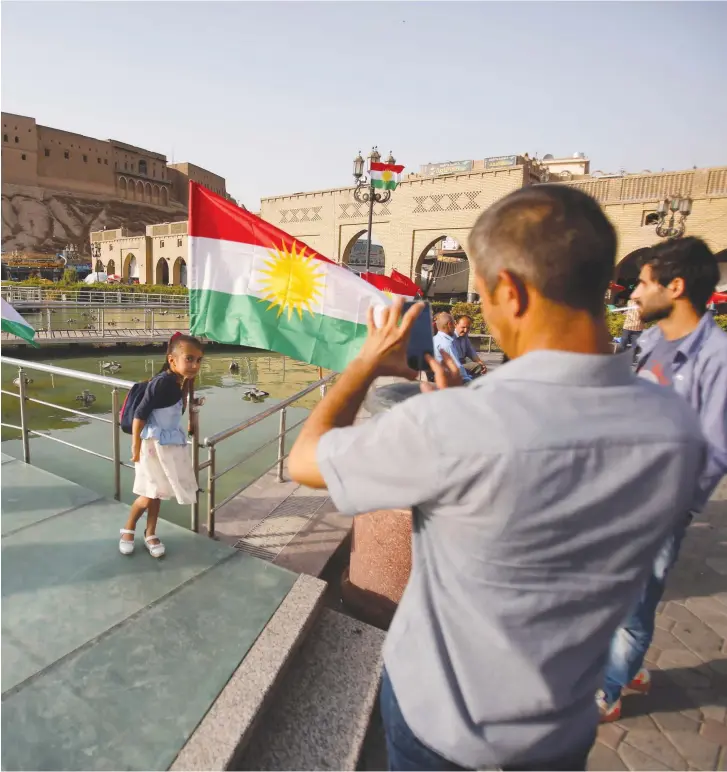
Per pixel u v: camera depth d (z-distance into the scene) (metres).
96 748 2.05
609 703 2.50
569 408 0.84
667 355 2.48
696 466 0.89
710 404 2.23
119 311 26.94
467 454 0.81
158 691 2.34
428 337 1.24
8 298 25.11
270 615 2.86
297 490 4.70
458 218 26.58
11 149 79.19
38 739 2.08
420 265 28.58
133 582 3.13
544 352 0.89
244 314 3.78
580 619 0.87
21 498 4.14
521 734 0.91
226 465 7.77
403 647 1.02
